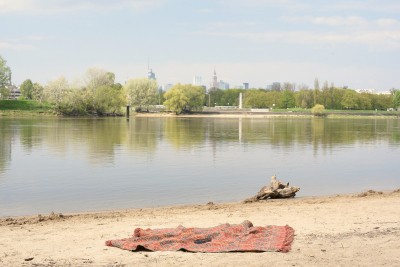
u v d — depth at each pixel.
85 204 25.56
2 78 155.38
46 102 164.25
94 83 158.88
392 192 28.39
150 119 144.75
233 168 40.44
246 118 167.50
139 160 45.22
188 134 80.00
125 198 27.33
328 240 16.64
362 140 72.81
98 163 42.91
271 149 57.09
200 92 188.12
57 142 62.91
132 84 177.12
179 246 15.45
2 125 99.94
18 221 20.12
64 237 17.16
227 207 23.52
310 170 39.84
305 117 188.12
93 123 112.31
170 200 26.83
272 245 15.57
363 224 19.11
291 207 23.09
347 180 34.88
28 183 32.25
